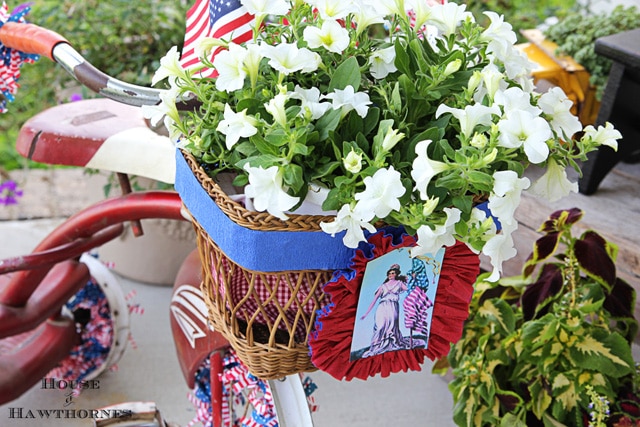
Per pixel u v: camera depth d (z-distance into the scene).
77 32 2.42
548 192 0.98
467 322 1.77
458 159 0.84
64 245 1.60
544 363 1.59
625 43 1.89
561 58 2.32
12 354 1.80
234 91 0.93
